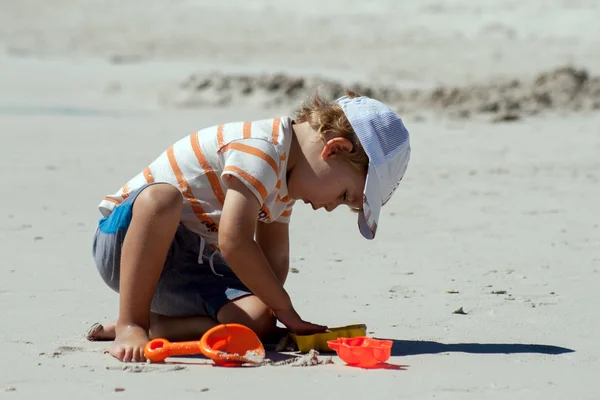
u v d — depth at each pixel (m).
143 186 6.02
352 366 5.61
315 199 6.10
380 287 8.01
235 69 47.91
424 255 9.47
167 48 59.16
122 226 6.01
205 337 5.71
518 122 26.02
